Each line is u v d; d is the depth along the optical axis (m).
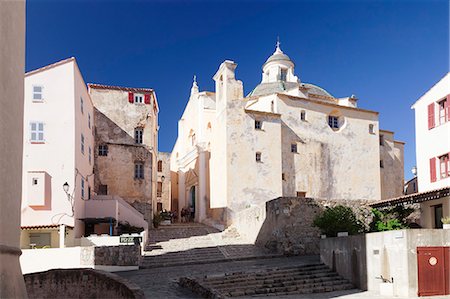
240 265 22.53
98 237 24.58
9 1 10.17
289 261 23.28
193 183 43.00
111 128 35.91
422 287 17.05
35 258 21.92
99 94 36.09
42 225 25.61
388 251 17.95
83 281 14.95
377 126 42.19
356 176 39.97
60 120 27.09
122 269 21.91
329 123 40.09
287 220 25.81
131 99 36.81
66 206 26.28
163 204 53.75
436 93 26.70
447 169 25.50
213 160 37.62
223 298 14.52
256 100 40.59
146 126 36.88
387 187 43.34
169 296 15.89
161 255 25.14
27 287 15.56
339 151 39.56
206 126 41.56
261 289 18.08
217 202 35.88
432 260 17.31
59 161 26.67
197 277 18.72
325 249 22.14
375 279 18.45
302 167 37.44
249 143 35.22
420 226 25.16
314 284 19.30
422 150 27.75
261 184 34.94
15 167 10.45
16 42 10.68
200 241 29.59
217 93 37.72
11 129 10.18
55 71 27.53
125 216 31.05
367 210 27.39
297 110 38.25
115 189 35.06
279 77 48.50
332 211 23.69
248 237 30.17
